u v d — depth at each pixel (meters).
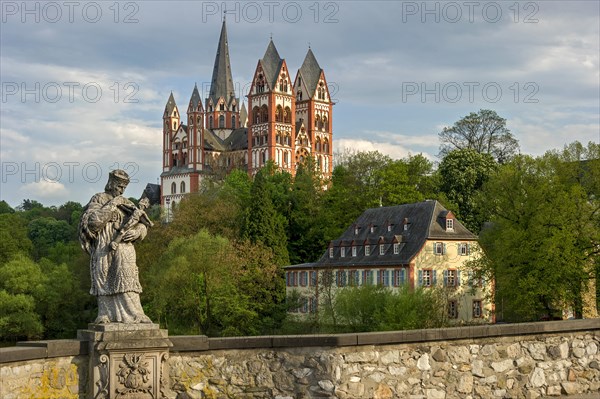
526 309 58.88
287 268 93.50
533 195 59.78
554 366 13.63
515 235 58.72
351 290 64.50
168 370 11.41
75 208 173.62
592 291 61.22
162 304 69.69
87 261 83.62
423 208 88.19
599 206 58.91
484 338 13.02
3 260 94.06
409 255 83.31
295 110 188.88
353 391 11.89
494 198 63.78
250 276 76.12
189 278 70.19
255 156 183.38
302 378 11.77
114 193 11.64
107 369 10.89
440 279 83.69
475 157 107.19
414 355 12.41
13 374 10.12
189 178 191.62
